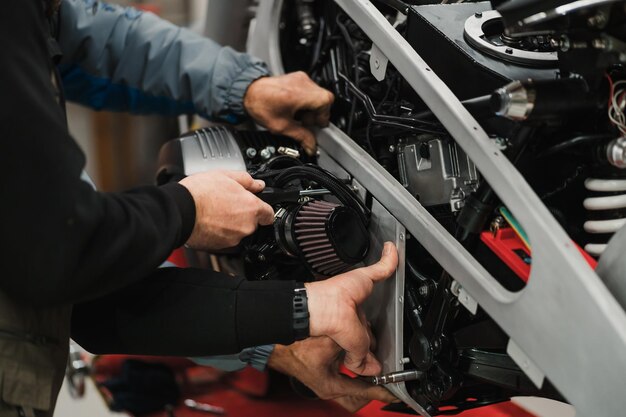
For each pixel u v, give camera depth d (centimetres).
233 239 102
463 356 105
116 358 183
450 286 101
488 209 94
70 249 79
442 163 104
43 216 78
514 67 100
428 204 108
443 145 104
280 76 132
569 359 81
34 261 79
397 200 108
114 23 143
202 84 138
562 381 83
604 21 86
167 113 155
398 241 107
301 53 147
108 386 177
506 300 90
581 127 96
